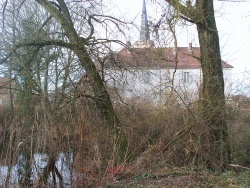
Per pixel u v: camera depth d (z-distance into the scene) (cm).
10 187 929
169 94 1093
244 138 1155
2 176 942
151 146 1071
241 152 1108
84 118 1002
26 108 1104
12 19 1310
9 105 1212
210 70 1097
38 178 938
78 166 925
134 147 1125
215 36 1114
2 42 1214
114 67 1270
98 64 1243
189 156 1048
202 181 848
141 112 1235
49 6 1239
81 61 1191
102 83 1214
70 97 1102
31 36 1310
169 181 851
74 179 912
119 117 1255
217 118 1074
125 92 1314
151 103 1252
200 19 1064
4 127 1066
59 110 1037
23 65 1191
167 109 1120
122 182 874
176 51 1036
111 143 1072
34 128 980
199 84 1112
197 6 1084
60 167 969
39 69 1256
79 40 1188
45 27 1373
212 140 1069
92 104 1179
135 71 1259
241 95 1200
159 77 1167
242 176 885
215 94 1085
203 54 1112
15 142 973
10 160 958
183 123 1095
